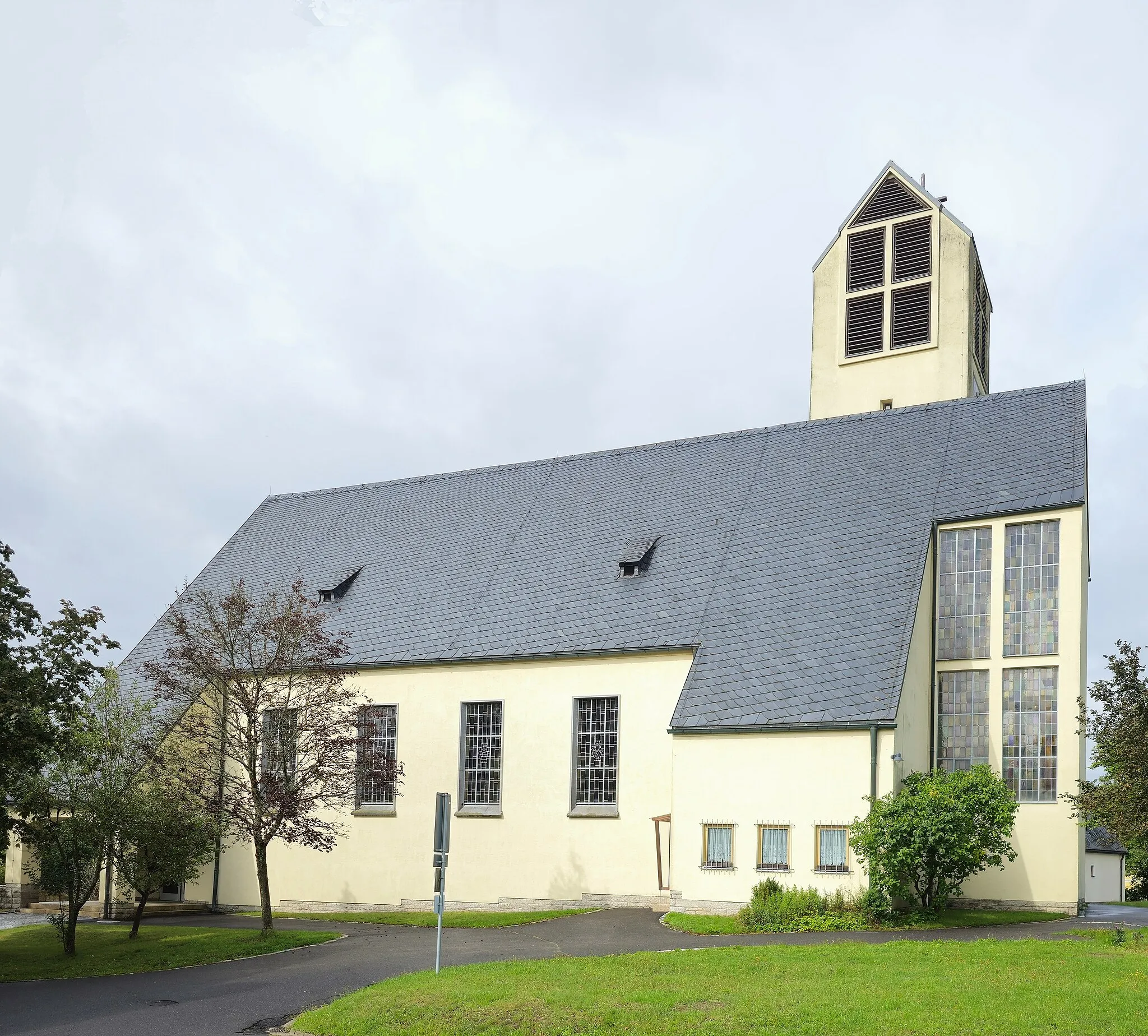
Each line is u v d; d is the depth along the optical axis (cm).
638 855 3206
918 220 4250
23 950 2977
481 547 4056
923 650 3111
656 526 3753
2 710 2667
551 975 1945
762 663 3053
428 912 3362
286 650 3048
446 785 3550
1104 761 2319
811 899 2661
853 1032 1533
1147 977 1767
